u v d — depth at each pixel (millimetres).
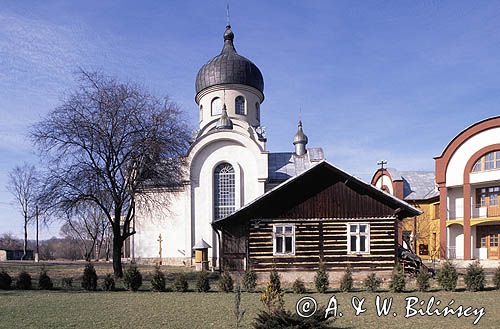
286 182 24500
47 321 14023
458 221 38000
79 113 28062
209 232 38969
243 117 45781
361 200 24812
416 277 22141
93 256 81375
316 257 24375
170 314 15141
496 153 36656
